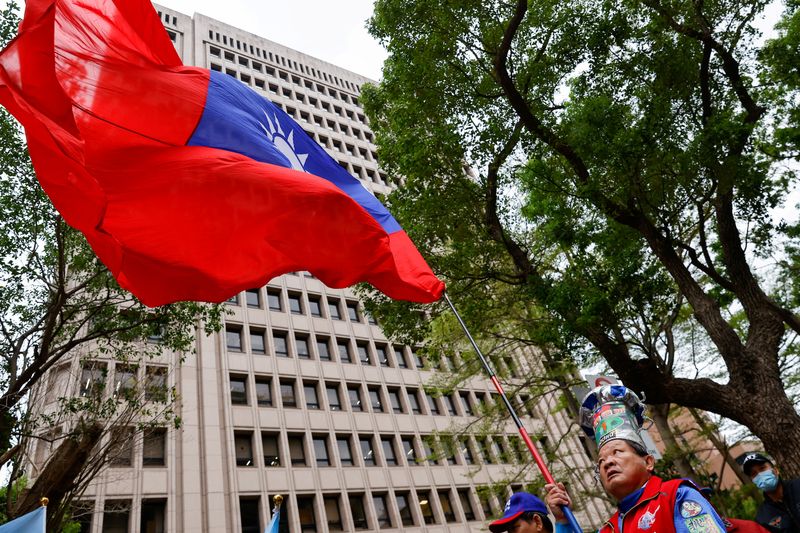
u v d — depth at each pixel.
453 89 12.48
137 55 4.62
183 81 4.80
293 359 29.11
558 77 12.09
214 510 22.08
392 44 12.48
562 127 11.30
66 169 3.94
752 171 10.00
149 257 4.03
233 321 28.39
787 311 10.02
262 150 4.94
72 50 4.18
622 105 10.99
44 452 14.51
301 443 26.56
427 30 12.20
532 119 11.05
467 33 12.09
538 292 10.85
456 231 13.34
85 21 4.37
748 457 5.14
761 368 9.11
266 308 30.27
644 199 10.29
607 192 10.46
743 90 10.81
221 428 24.62
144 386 13.01
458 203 12.79
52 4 4.04
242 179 4.34
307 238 4.39
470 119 11.71
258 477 23.92
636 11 11.09
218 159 4.39
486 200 12.62
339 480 25.97
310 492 24.75
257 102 5.56
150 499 20.78
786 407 8.70
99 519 19.05
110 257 4.05
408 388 32.34
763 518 5.02
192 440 23.23
